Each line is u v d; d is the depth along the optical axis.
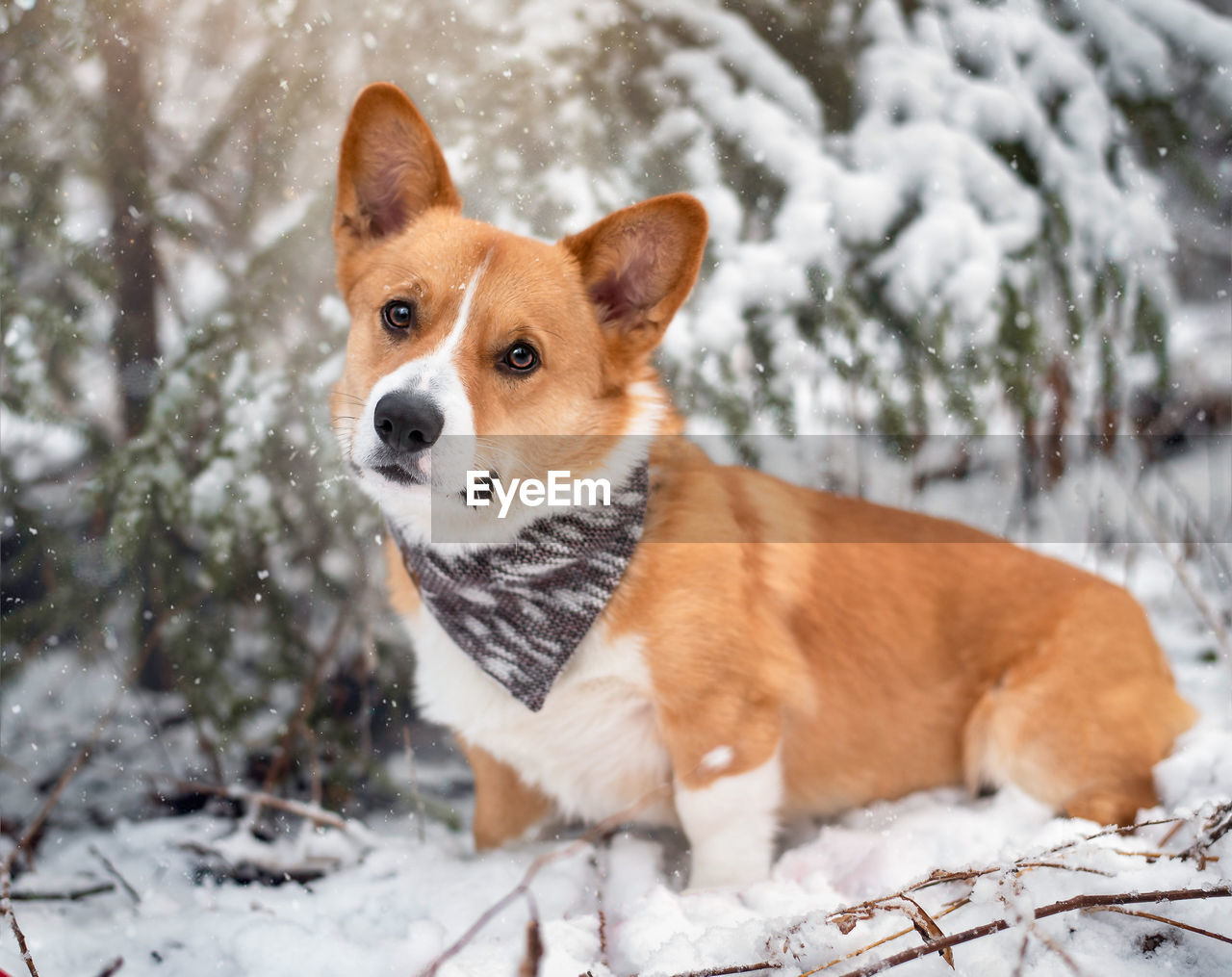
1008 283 3.52
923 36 3.72
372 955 2.13
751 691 2.51
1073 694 2.74
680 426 2.74
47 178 3.34
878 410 3.56
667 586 2.47
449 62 3.49
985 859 2.27
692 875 2.55
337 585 3.50
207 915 2.34
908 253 3.46
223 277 3.41
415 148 2.64
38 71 3.35
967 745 2.88
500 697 2.57
